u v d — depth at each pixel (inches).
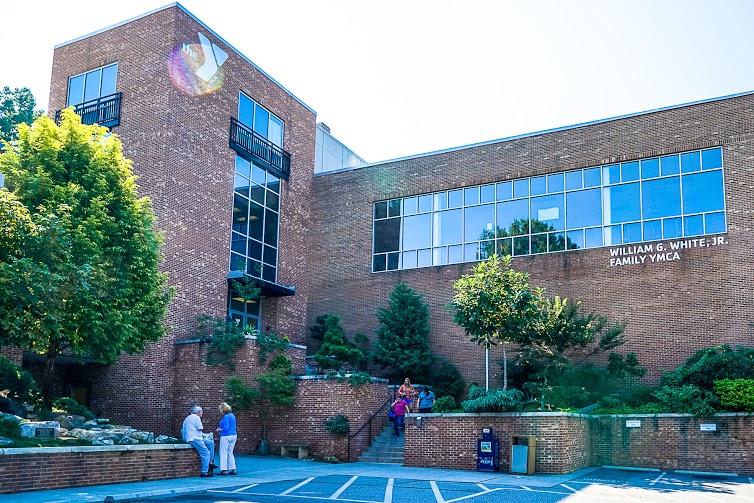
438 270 1285.7
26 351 973.2
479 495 613.6
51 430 644.1
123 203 802.8
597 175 1192.2
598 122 1199.6
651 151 1151.0
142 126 1101.7
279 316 1279.5
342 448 961.5
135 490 566.3
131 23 1152.8
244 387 979.9
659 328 1100.5
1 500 494.0
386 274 1332.4
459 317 917.8
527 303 911.7
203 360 1028.5
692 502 593.6
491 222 1262.3
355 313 1346.0
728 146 1095.6
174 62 1104.8
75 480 575.8
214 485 629.9
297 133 1370.6
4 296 591.2
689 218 1109.1
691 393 889.5
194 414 701.9
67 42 1213.7
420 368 1197.1
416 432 876.0
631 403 980.6
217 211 1157.1
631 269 1135.6
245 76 1248.2
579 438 849.5
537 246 1215.6
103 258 746.8
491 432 815.1
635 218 1149.7
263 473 759.1
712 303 1069.8
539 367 1055.0
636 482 723.4
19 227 625.6
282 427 1008.9
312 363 1205.7
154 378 1025.5
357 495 603.2
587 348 1123.3
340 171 1414.9
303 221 1369.3
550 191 1224.8
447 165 1316.4
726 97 1108.5
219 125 1181.1
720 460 855.1
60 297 646.5
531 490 647.1
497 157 1274.6
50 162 777.6
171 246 1061.8
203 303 1109.1
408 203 1346.0
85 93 1182.3
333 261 1387.8
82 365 1087.0
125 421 1032.2
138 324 792.3
